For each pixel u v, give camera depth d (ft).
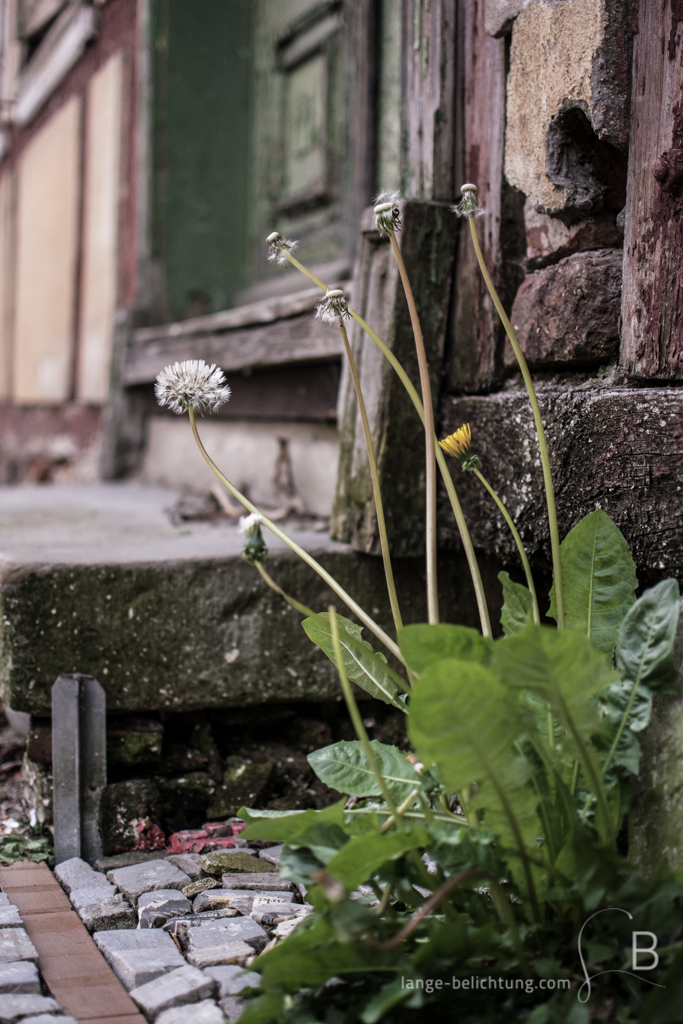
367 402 7.96
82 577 7.14
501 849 4.31
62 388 21.17
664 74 5.91
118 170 18.07
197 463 14.69
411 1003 3.92
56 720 6.89
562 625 4.91
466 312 7.81
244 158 17.75
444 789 4.92
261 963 4.18
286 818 4.60
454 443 5.09
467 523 7.53
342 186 15.07
